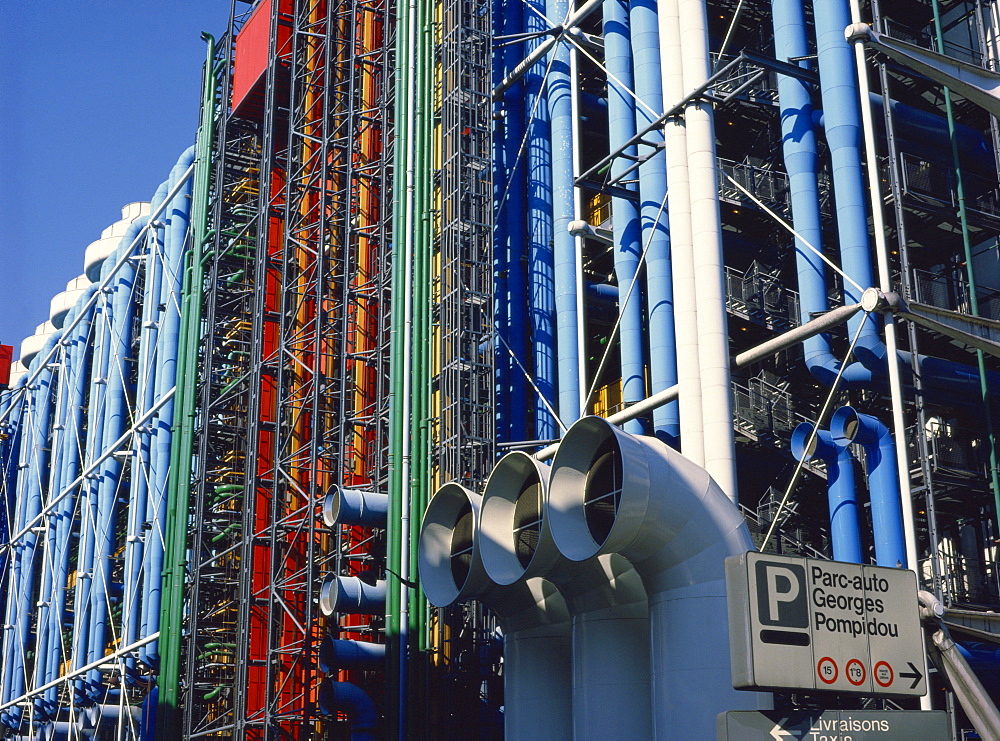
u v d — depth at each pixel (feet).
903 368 97.50
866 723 63.62
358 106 150.71
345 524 125.90
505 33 140.46
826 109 103.04
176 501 158.10
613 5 126.82
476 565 91.91
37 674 217.15
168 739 147.74
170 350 184.75
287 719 126.93
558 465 84.23
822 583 65.46
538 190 131.03
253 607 144.87
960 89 97.60
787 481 116.26
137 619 182.70
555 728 92.89
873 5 99.71
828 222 116.26
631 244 119.44
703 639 77.77
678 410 110.22
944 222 109.60
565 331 121.80
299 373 151.02
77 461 221.87
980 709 75.77
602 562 86.63
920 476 99.66
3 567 256.73
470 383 123.85
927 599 78.33
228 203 174.19
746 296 119.85
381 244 134.31
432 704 117.50
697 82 110.93
